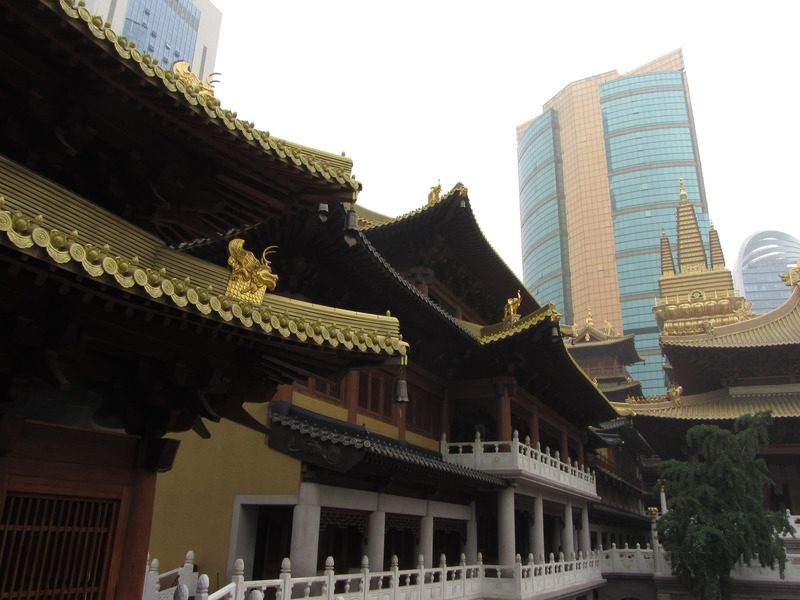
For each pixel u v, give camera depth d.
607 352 89.94
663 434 54.66
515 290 38.97
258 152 10.72
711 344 51.62
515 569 26.23
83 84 9.55
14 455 8.96
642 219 183.38
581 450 47.34
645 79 199.62
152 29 108.00
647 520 66.00
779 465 50.41
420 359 30.50
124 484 10.44
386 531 26.39
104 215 8.92
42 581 9.06
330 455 18.98
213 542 19.70
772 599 35.28
